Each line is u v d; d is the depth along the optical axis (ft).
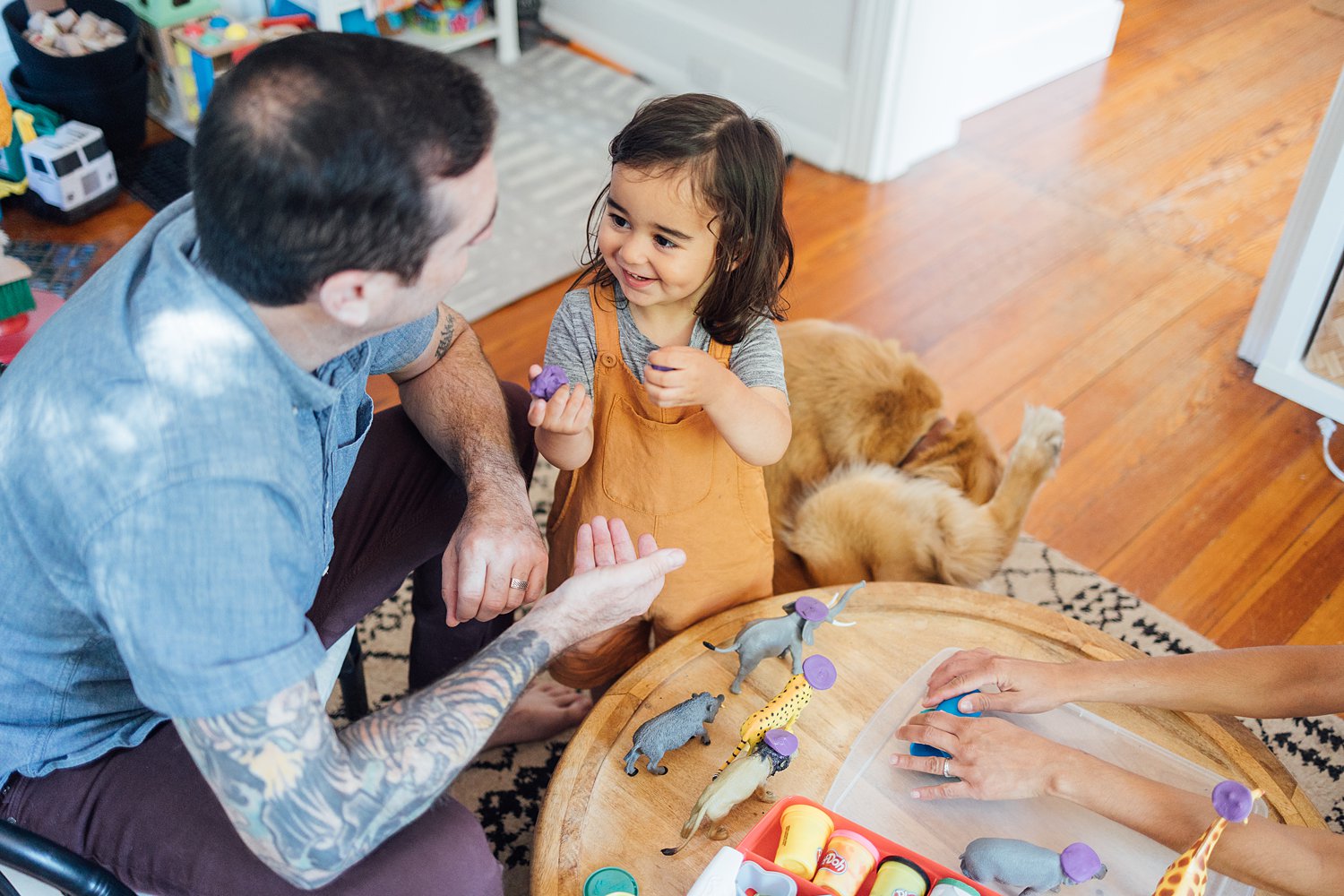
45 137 7.43
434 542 4.45
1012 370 7.55
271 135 2.52
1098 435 7.08
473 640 4.89
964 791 3.62
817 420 6.49
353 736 2.94
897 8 8.53
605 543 3.69
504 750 5.19
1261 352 7.56
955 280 8.36
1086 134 10.19
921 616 4.31
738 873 3.15
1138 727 3.95
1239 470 6.86
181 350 2.74
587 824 3.55
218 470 2.67
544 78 10.49
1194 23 12.12
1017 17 10.27
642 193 3.66
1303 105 10.63
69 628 3.12
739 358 4.22
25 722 3.29
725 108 3.77
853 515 5.89
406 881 3.29
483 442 4.20
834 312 8.02
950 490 6.08
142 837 3.35
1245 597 6.10
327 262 2.64
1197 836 3.41
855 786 3.72
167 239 2.93
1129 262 8.60
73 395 2.76
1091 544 6.38
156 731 3.52
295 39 2.69
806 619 3.92
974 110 10.45
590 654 4.67
